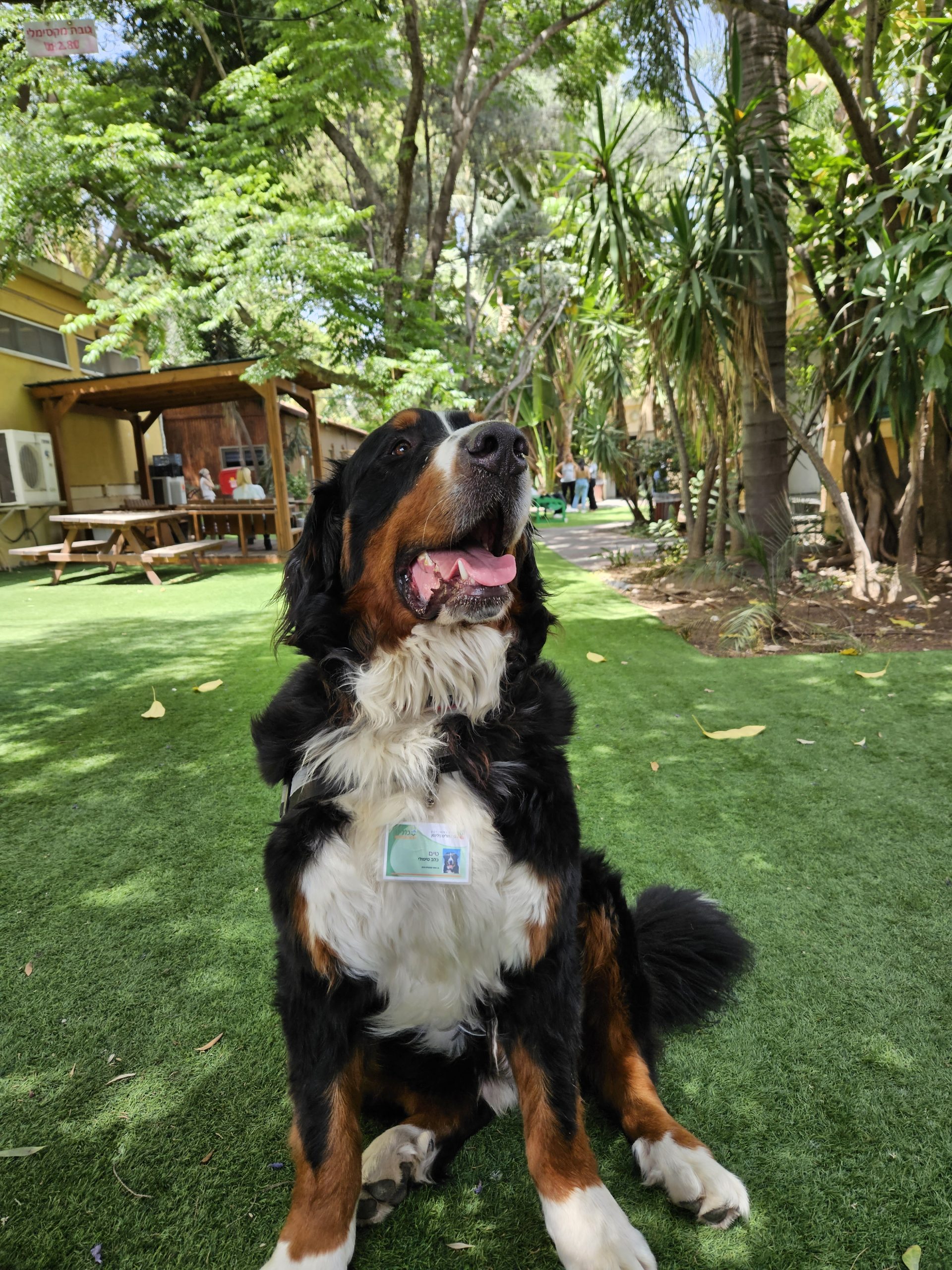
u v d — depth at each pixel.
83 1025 1.97
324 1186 1.40
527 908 1.54
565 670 4.93
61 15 9.50
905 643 5.25
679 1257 1.38
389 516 1.74
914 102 6.83
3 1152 1.60
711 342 6.33
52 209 10.08
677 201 6.14
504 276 14.77
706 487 7.71
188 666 5.42
